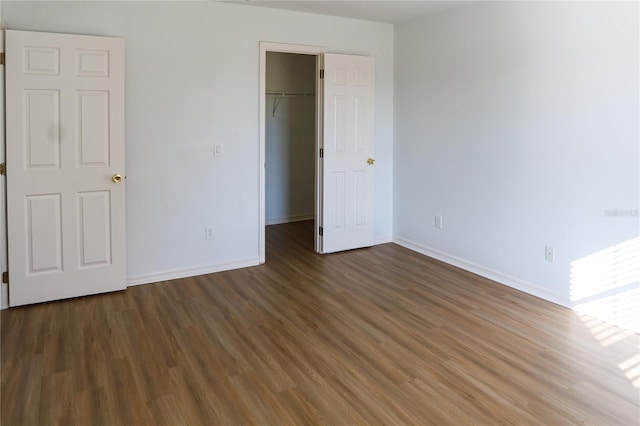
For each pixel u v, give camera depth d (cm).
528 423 221
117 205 379
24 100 341
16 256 350
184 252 428
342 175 501
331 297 382
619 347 296
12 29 342
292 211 691
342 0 414
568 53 345
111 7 374
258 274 439
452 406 234
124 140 379
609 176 325
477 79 423
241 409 232
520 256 397
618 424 220
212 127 427
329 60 473
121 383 253
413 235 521
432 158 484
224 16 421
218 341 303
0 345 294
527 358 282
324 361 279
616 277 326
